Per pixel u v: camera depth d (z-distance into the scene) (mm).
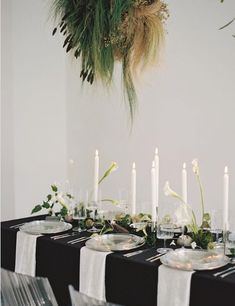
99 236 2467
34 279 1813
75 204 2738
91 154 4273
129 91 3877
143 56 3750
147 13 3691
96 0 3982
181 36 3508
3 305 1970
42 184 4492
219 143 3322
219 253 2168
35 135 4445
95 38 4047
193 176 3482
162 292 1943
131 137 3906
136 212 2674
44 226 2779
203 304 1852
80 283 2264
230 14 3227
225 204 2213
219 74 3303
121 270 2119
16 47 4324
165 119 3648
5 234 2727
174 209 2250
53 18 4328
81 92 4312
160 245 2396
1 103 4230
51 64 4445
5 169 4254
